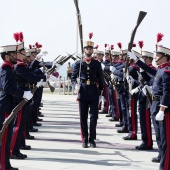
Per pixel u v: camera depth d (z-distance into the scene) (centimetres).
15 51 682
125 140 1012
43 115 1518
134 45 939
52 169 716
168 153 662
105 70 1266
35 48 1018
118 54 1314
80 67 915
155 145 962
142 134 903
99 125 1277
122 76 1080
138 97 918
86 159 797
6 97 681
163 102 650
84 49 913
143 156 834
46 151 866
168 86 649
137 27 773
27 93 663
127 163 768
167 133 661
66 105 2050
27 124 1002
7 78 661
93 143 917
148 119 897
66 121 1382
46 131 1142
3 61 683
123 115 1118
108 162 775
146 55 858
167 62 684
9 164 694
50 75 867
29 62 1011
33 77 777
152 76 765
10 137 692
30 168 721
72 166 739
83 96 913
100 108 1708
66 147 912
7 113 683
